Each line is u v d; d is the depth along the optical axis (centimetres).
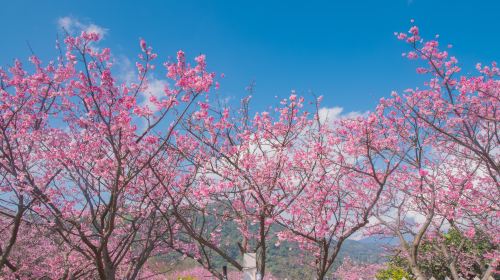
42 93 802
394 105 980
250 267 708
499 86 888
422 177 891
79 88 710
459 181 982
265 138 914
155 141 795
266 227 823
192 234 728
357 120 873
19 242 1116
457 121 912
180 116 712
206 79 703
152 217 858
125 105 721
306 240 808
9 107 750
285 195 784
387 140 893
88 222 918
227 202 827
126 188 834
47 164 837
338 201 802
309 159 831
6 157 740
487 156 820
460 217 984
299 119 942
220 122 864
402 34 891
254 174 816
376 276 1658
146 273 1314
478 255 1234
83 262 1031
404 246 936
